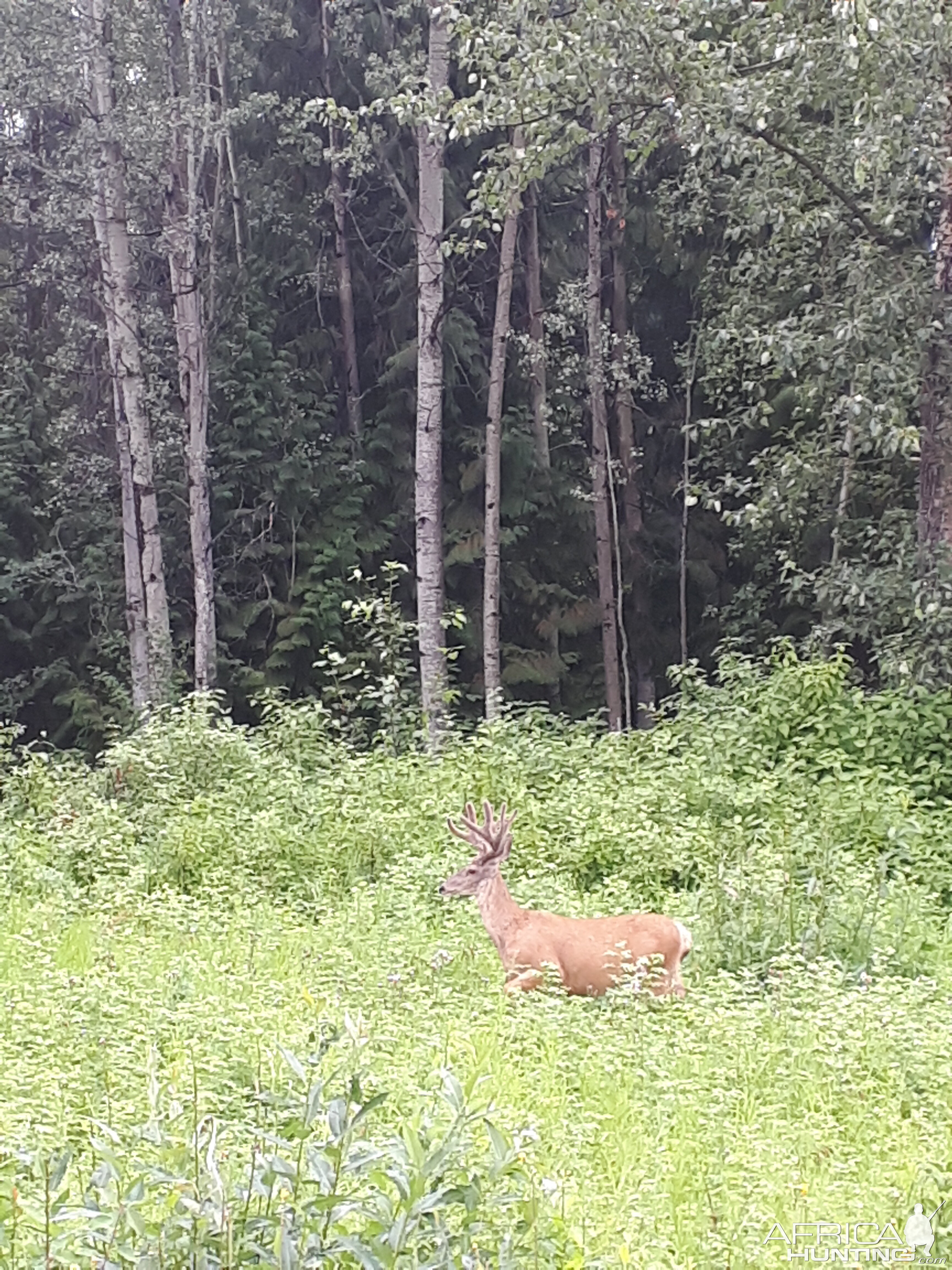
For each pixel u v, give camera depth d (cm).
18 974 844
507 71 1608
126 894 1077
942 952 1005
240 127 2931
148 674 2347
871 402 1511
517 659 2792
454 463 2880
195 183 2519
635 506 2886
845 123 1653
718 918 966
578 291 2698
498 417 2442
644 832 1214
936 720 1433
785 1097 711
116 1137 425
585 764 1455
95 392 3059
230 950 934
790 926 966
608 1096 701
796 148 1642
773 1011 823
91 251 2869
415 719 1714
